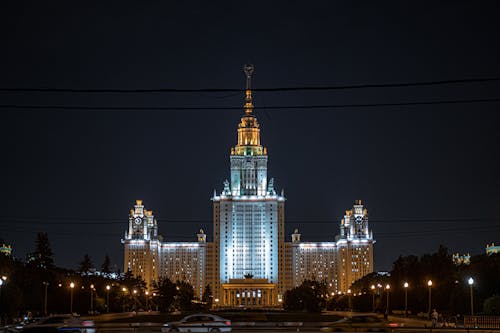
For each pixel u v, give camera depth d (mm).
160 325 104500
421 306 165250
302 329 87125
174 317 160625
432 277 163750
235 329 84375
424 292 162125
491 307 114438
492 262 136875
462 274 140375
